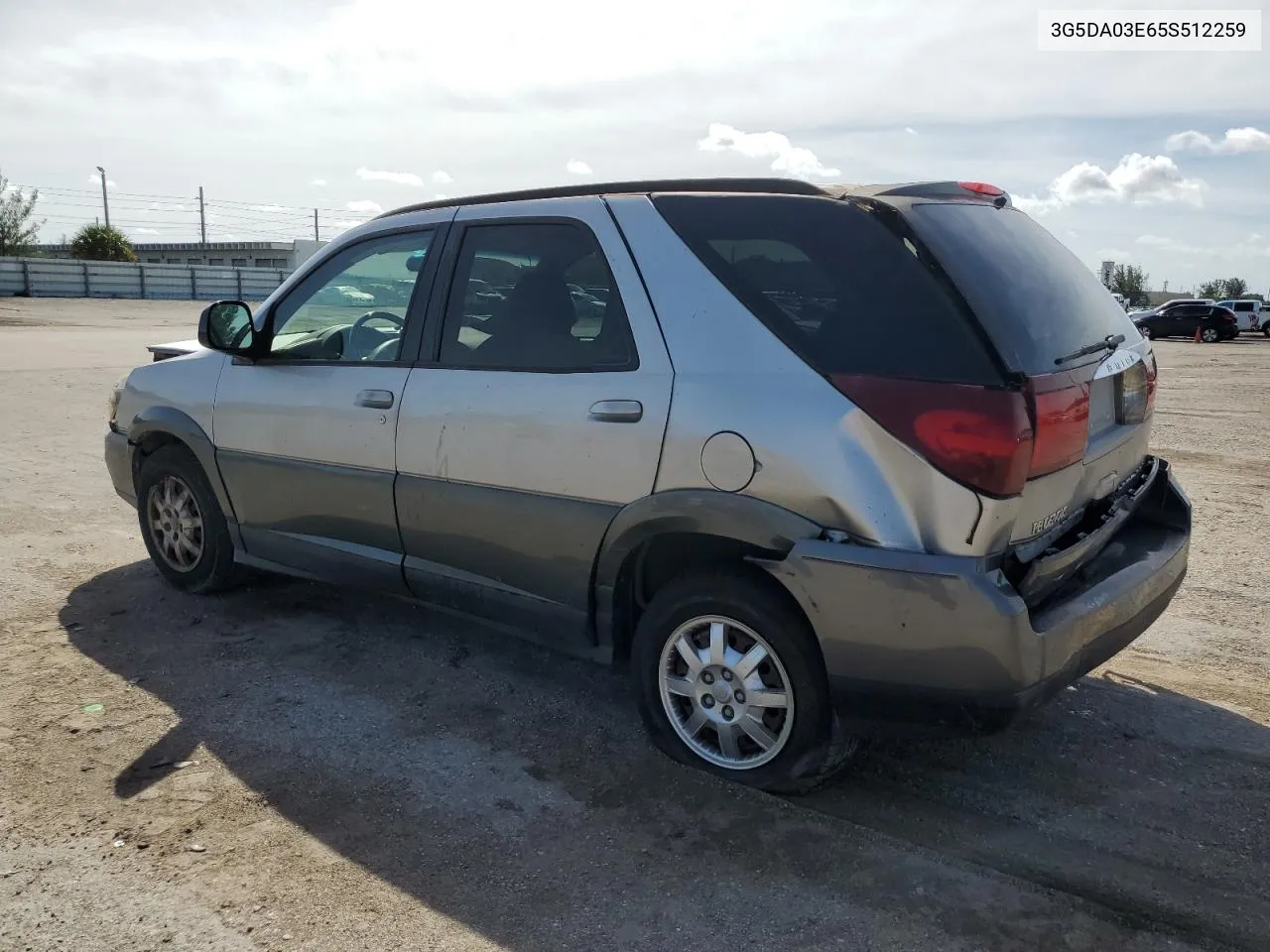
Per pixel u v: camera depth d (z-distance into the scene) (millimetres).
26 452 8992
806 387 3000
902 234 2980
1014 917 2703
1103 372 3322
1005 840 3070
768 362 3088
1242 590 5438
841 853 2992
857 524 2900
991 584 2773
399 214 4320
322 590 5371
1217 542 6375
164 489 5191
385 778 3422
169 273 58500
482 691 4141
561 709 3975
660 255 3383
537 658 4492
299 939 2611
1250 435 10852
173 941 2600
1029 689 2836
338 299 4398
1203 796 3336
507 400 3656
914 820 3178
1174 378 18938
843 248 3049
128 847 3004
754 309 3162
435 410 3869
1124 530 3844
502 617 3887
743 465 3068
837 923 2678
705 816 3189
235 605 5102
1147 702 4051
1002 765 3535
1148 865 2947
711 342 3207
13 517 6699
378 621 4934
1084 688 4180
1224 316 36719
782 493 3012
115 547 6055
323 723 3830
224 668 4324
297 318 4555
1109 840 3076
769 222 3211
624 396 3340
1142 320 38594
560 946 2592
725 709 3334
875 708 2980
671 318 3305
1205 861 2971
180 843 3031
